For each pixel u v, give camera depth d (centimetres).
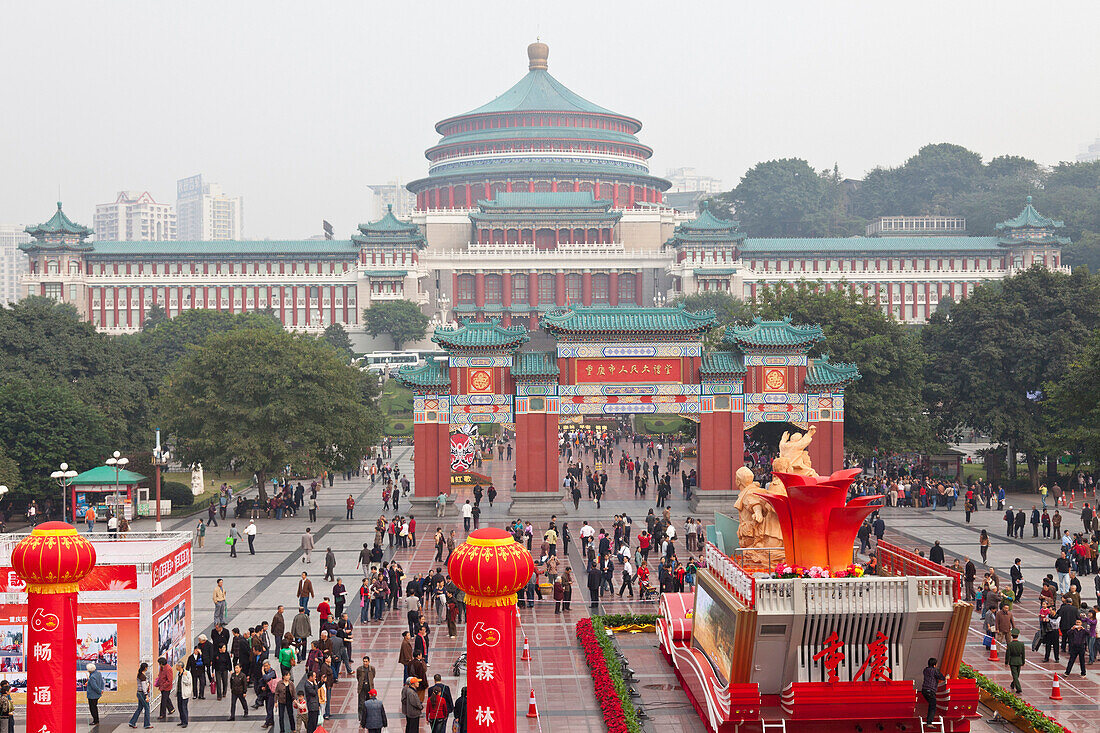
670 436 13938
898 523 7944
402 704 3538
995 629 4575
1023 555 6600
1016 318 9944
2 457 8106
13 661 3897
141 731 3625
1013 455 10044
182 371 9000
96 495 8338
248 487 10844
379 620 5175
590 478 8925
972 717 3322
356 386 10062
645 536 6353
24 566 2889
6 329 10288
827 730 3312
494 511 8719
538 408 8369
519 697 3975
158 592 4009
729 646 3409
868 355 9794
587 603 5516
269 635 4797
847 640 3281
